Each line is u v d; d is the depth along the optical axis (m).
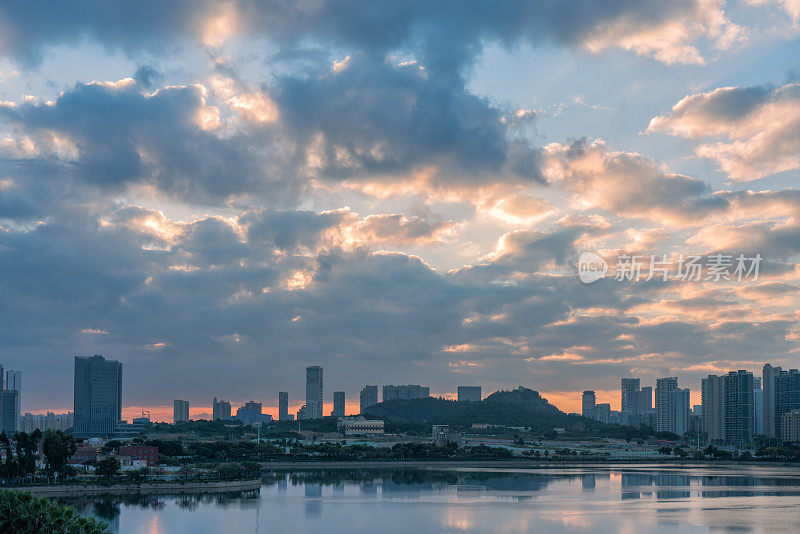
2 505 134.00
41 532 132.38
